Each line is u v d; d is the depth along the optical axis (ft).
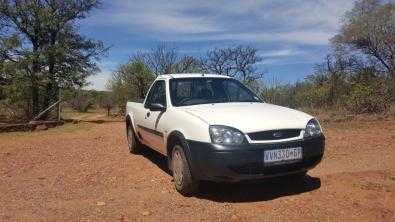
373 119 48.26
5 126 55.77
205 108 22.84
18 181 26.30
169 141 23.24
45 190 24.03
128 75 106.11
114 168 28.50
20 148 38.70
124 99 105.19
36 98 81.00
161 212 19.61
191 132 20.92
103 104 132.16
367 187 21.76
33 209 20.66
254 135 19.84
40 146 39.27
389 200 19.97
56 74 81.61
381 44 86.79
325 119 48.21
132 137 32.58
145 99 29.32
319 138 21.18
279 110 22.45
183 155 21.43
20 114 81.92
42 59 78.18
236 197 21.21
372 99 56.24
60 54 79.56
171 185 23.79
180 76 26.73
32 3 79.00
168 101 24.71
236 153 19.39
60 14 81.76
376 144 33.53
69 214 19.76
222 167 19.48
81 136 45.34
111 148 35.99
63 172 28.19
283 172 20.25
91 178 26.25
